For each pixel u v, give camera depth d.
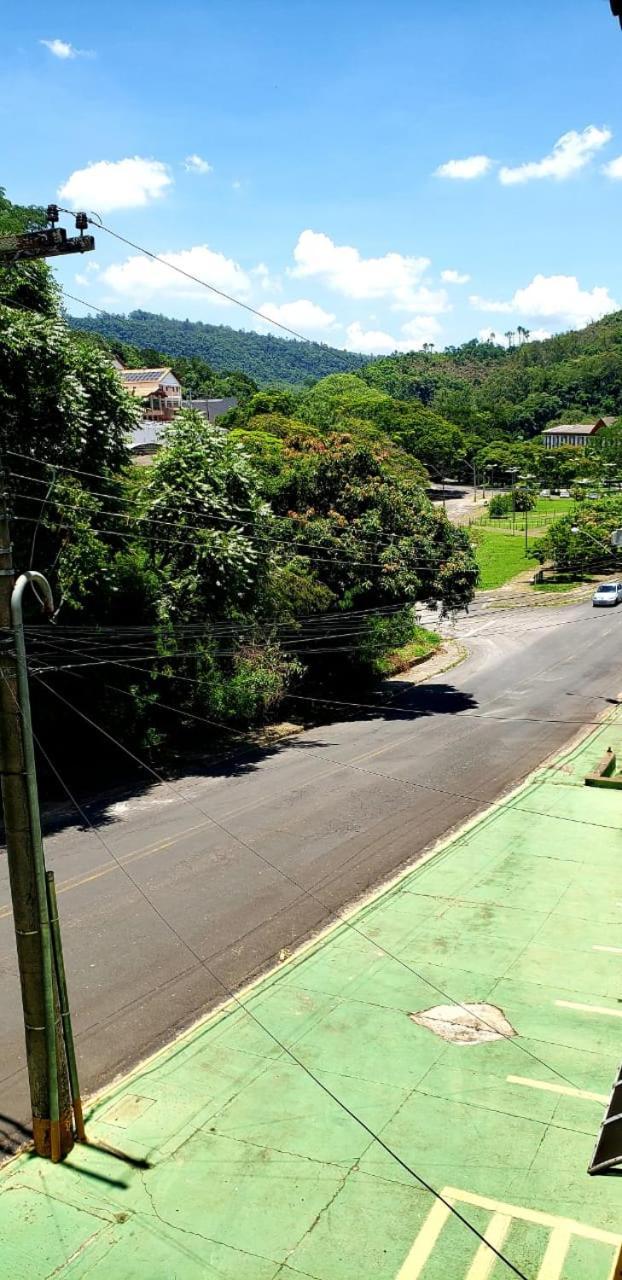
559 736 28.17
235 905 16.16
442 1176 9.23
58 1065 9.67
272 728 30.16
